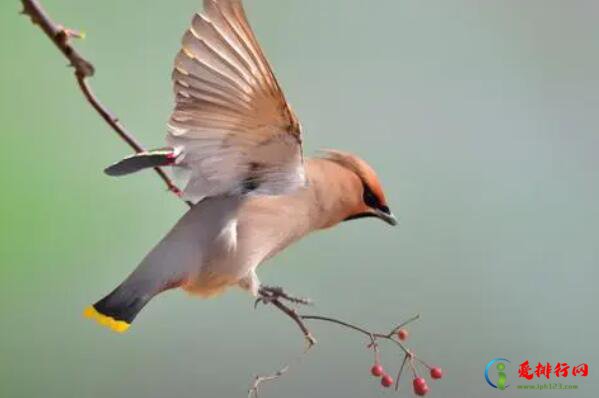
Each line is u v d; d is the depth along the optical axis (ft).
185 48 18.13
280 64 19.60
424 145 19.62
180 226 18.47
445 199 19.57
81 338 19.04
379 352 19.15
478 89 19.70
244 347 19.33
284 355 19.33
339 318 19.35
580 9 19.75
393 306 19.39
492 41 19.74
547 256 19.52
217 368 19.29
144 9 19.29
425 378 19.31
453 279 19.47
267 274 19.35
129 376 19.17
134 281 18.40
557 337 19.44
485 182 19.62
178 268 18.43
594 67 19.76
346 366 19.33
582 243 19.57
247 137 18.31
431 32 19.70
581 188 19.63
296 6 19.63
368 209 18.74
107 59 19.22
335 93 19.61
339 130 19.58
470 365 19.36
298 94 19.58
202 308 19.31
